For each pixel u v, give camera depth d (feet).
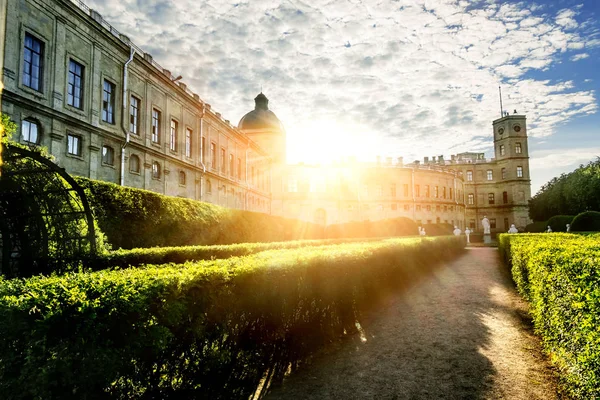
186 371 12.10
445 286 41.39
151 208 55.31
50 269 27.09
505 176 275.59
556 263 17.07
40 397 8.50
